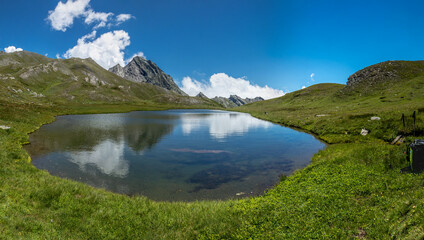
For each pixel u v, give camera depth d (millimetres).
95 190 16656
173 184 20328
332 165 19234
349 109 74125
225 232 10891
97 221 12008
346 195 12422
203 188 19469
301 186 15789
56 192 14555
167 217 12953
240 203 14281
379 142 30891
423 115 32594
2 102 60469
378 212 9875
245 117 111000
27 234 9508
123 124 66312
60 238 9969
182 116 111688
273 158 29266
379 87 95562
